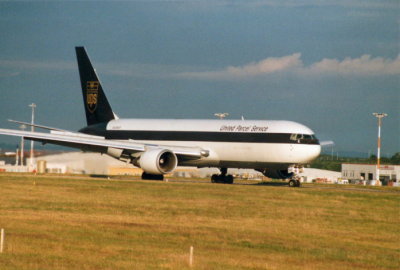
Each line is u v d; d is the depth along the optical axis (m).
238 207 174.12
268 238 129.75
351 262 110.94
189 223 145.00
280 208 174.50
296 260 110.25
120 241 120.00
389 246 127.62
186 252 112.00
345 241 130.75
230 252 114.12
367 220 159.00
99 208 166.12
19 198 184.00
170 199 187.88
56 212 157.25
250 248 118.88
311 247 122.50
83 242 117.56
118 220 145.50
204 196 196.38
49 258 103.12
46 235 123.38
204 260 105.62
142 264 100.94
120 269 97.62
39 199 182.38
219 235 130.38
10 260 101.00
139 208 167.75
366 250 122.19
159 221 146.38
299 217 160.25
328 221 155.62
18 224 135.25
